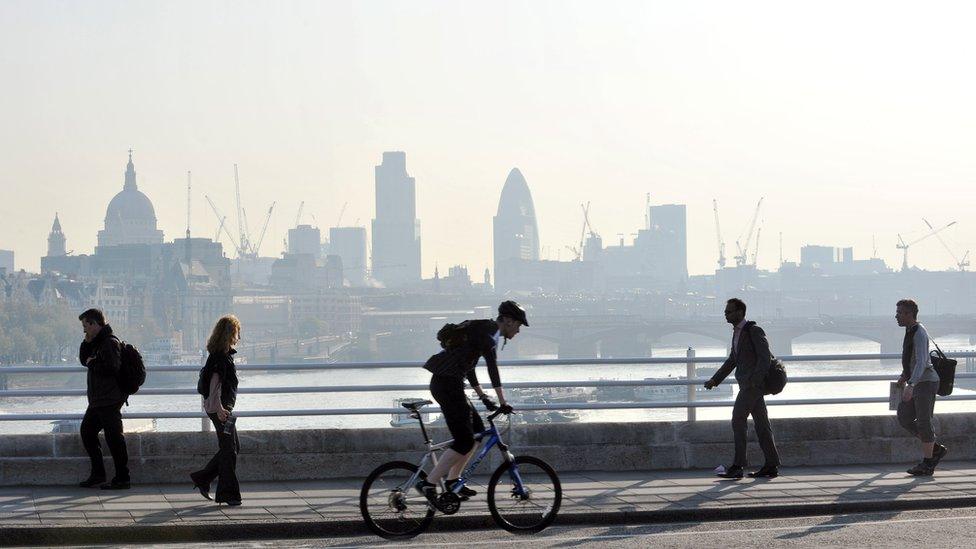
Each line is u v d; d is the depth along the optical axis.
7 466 29.23
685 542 22.84
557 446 31.84
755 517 26.19
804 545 22.45
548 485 24.44
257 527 23.94
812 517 26.20
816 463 33.50
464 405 23.38
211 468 26.58
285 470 30.45
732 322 31.44
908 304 31.89
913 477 31.03
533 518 24.22
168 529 23.56
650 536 23.62
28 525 23.44
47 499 27.20
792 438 33.34
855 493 28.19
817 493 28.17
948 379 31.64
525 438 31.72
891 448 33.94
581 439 32.00
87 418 28.64
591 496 27.64
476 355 23.38
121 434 28.70
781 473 31.91
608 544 22.69
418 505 23.80
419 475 23.77
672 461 32.50
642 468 32.31
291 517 24.66
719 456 32.78
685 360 33.28
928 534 23.61
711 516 25.94
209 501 26.84
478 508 25.72
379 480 23.83
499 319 24.00
